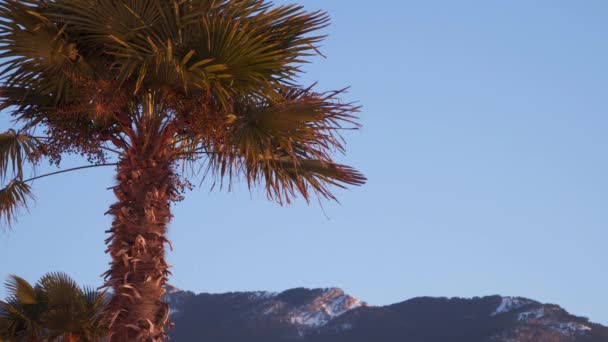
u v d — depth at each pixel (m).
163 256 10.10
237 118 10.30
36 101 10.52
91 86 9.62
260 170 11.32
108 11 9.45
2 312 19.20
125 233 9.98
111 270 9.95
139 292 9.78
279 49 10.11
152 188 10.20
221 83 9.88
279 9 10.05
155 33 9.64
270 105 10.26
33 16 9.56
